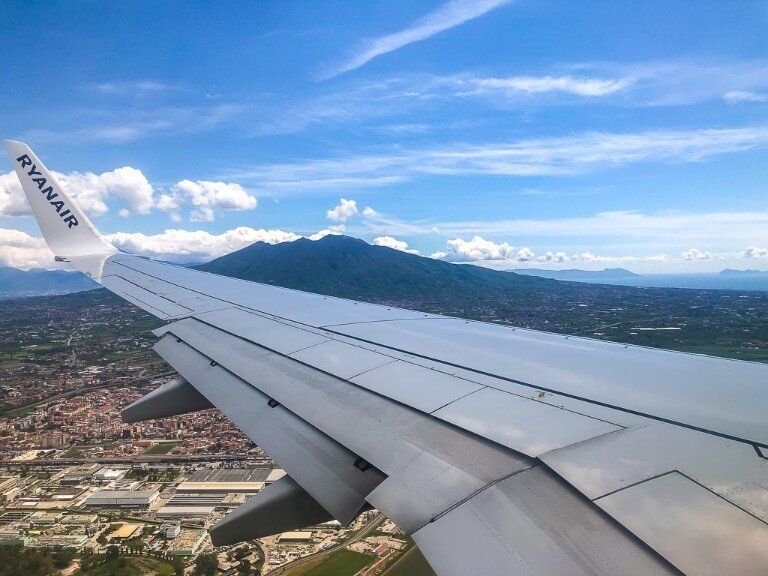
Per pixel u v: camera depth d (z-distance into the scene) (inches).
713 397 214.5
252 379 280.4
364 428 204.2
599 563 109.9
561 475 146.9
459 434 187.0
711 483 139.1
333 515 161.6
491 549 118.4
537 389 233.0
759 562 106.0
